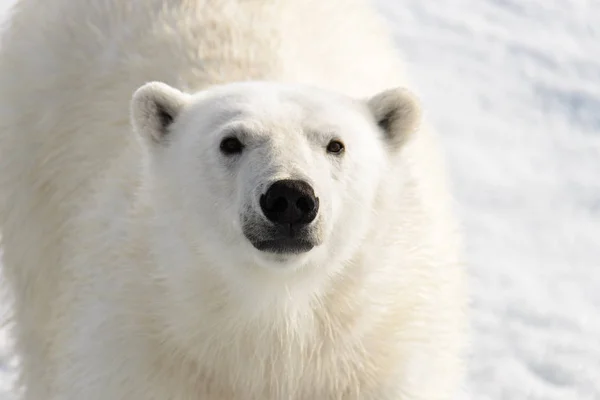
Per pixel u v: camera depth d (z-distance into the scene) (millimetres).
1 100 11156
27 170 10930
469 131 21031
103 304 8891
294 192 7891
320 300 8758
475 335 14477
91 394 8742
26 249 11031
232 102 8695
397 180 9180
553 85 23156
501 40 25125
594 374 13719
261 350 8875
